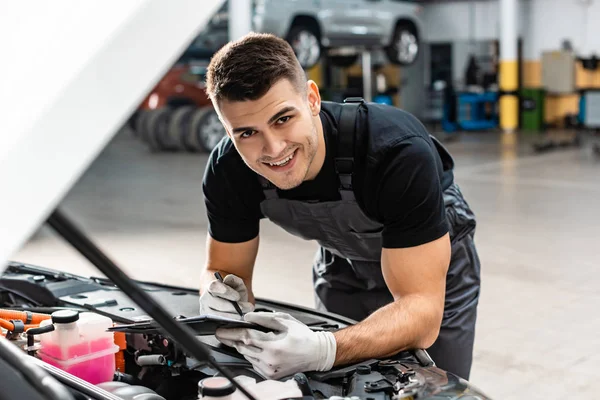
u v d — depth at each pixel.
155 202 6.67
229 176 1.58
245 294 1.54
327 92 12.38
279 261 4.62
